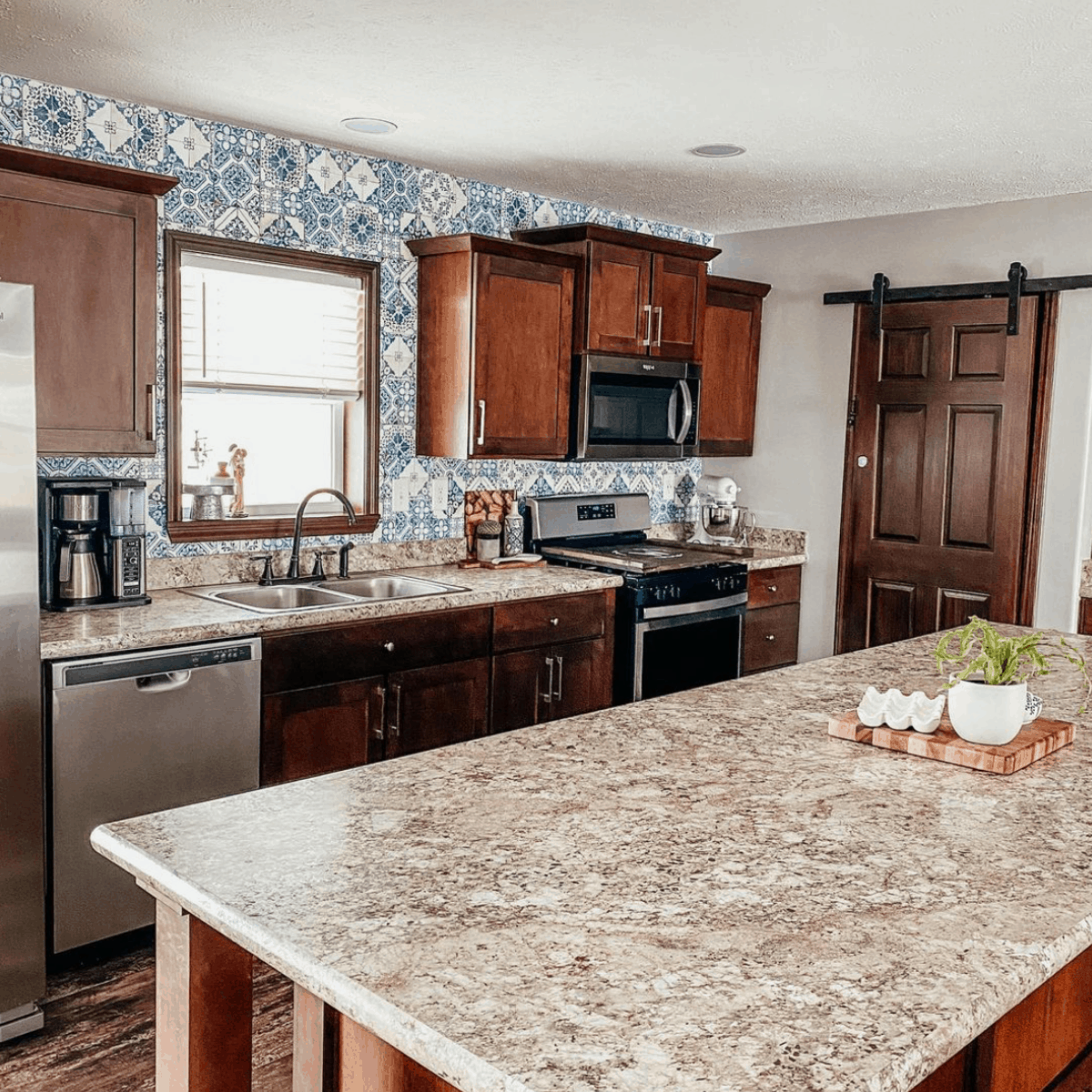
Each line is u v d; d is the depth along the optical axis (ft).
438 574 13.53
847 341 16.25
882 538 16.12
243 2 8.18
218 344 12.25
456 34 8.78
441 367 13.52
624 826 5.06
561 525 15.58
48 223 9.41
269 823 5.05
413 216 13.69
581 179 13.91
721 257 17.81
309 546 13.10
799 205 15.08
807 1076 3.05
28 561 8.07
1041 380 14.33
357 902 4.18
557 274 13.87
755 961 3.74
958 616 15.38
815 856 4.72
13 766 8.14
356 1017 3.48
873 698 6.71
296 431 13.28
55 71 10.00
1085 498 14.15
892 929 4.01
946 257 15.16
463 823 5.08
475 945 3.84
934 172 12.98
